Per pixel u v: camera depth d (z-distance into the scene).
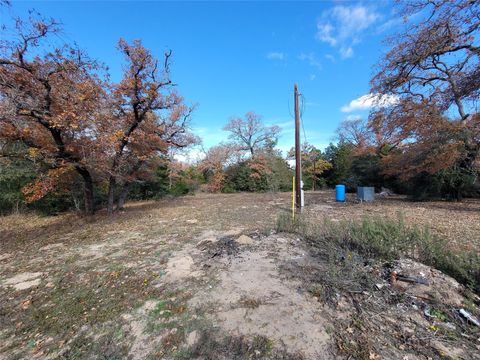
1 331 2.76
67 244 6.44
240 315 2.81
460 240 5.34
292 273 3.82
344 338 2.34
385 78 11.62
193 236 6.65
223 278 3.80
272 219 8.80
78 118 8.16
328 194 21.25
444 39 8.94
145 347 2.38
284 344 2.30
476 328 2.38
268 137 35.34
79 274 4.33
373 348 2.18
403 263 3.50
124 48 9.47
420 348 2.16
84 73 8.71
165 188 24.36
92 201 11.37
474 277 3.04
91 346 2.44
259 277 3.76
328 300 2.98
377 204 12.52
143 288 3.63
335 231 4.94
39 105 8.00
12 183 12.01
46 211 13.00
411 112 12.02
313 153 34.56
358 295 3.03
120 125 10.12
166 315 2.90
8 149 8.39
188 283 3.70
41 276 4.33
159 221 9.30
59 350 2.40
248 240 5.62
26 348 2.46
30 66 7.55
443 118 11.30
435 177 12.70
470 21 8.06
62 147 8.77
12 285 4.01
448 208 10.34
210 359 2.18
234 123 35.12
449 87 10.56
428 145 11.77
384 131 13.88
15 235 7.99
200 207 13.66
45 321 2.91
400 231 4.00
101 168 9.62
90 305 3.23
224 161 33.22
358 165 21.97
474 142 11.09
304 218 7.61
